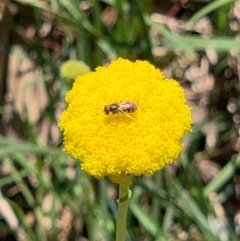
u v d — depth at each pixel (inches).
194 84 11.4
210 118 10.8
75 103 6.5
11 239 10.8
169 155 6.3
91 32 9.7
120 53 10.0
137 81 6.5
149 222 9.5
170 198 9.6
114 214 9.6
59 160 10.1
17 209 10.0
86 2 10.9
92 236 9.6
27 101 11.0
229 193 11.0
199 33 11.3
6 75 11.0
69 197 9.9
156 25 9.6
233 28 11.0
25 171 10.2
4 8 11.0
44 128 10.8
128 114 6.3
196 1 11.4
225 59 11.1
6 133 11.0
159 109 6.4
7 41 11.0
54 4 10.0
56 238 9.8
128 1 10.0
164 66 11.0
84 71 8.4
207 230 9.3
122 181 6.4
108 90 6.5
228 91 11.4
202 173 11.2
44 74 10.2
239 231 10.9
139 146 6.2
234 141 11.2
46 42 11.0
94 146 6.3
